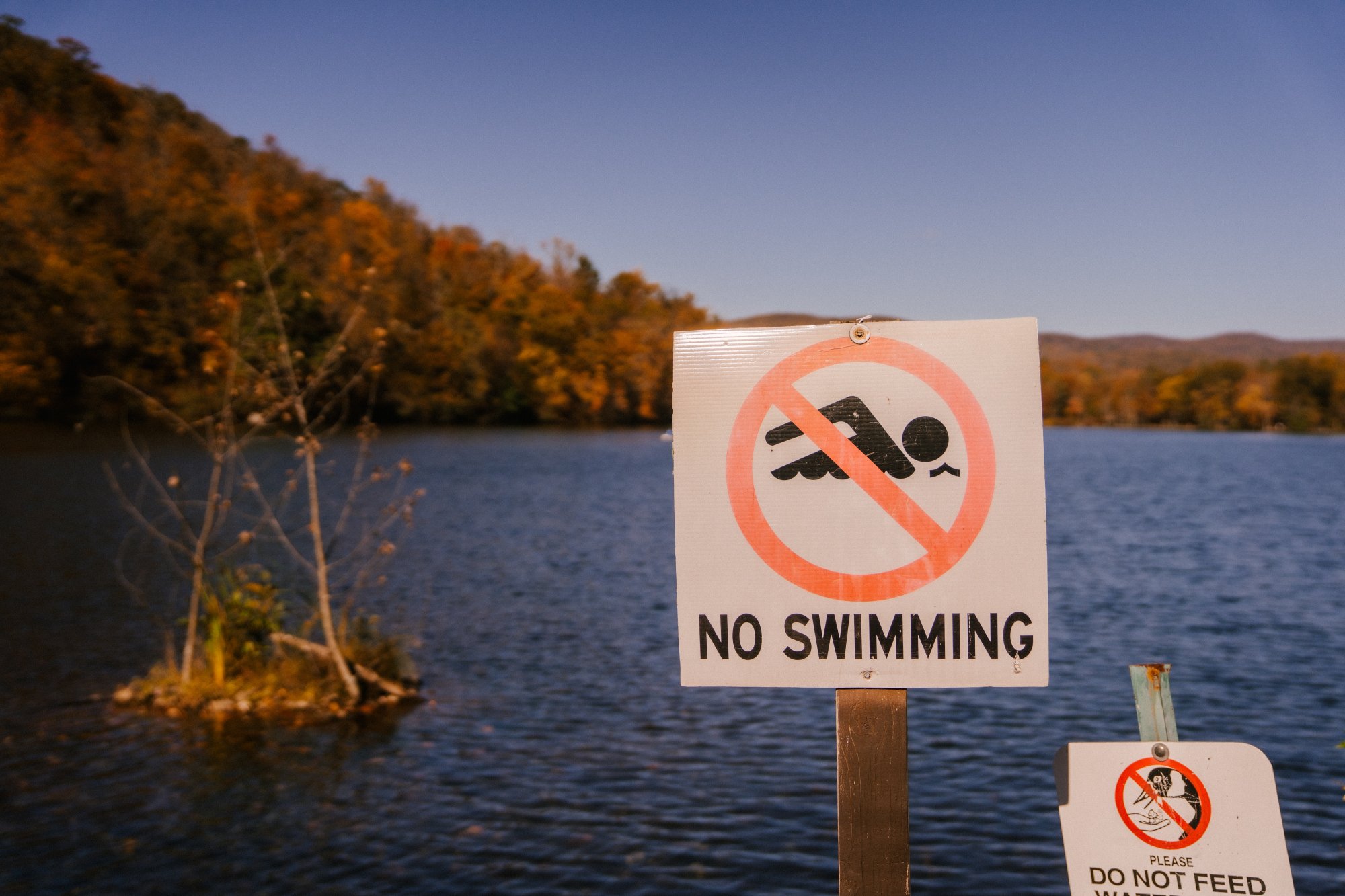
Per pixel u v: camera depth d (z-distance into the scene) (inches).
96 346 2479.1
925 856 273.6
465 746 364.2
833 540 82.8
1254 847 81.5
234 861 268.8
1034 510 81.7
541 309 4069.9
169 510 927.0
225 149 3683.6
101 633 536.1
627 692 439.5
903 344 83.0
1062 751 84.9
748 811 304.0
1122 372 7470.5
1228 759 82.7
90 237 2677.2
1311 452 3513.8
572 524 1138.7
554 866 266.5
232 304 461.7
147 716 394.6
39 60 3629.4
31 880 258.5
